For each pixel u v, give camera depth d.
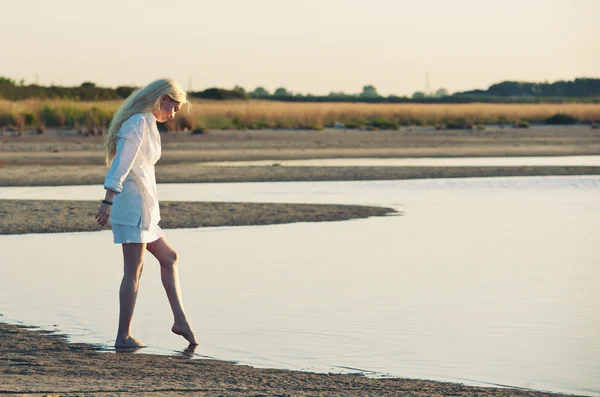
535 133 59.75
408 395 6.02
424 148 42.91
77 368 6.66
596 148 43.72
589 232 14.95
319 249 13.02
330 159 35.75
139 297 9.58
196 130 53.28
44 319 8.52
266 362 7.05
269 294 9.70
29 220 16.48
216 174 27.83
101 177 26.75
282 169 29.58
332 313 8.77
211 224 16.09
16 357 7.03
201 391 5.95
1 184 24.80
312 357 7.20
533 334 7.98
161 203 19.25
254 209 18.23
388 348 7.49
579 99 144.75
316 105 80.25
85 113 56.06
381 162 33.94
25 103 57.97
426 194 21.98
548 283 10.38
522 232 14.94
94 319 8.55
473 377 6.67
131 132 7.53
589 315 8.73
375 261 11.90
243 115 64.06
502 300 9.41
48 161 33.28
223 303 9.23
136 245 7.62
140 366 6.79
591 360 7.15
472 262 11.80
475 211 18.17
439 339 7.79
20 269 11.33
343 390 6.13
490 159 36.19
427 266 11.55
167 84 7.75
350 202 20.00
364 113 76.06
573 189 23.39
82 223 16.16
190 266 11.51
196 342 7.69
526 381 6.58
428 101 139.12
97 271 11.20
